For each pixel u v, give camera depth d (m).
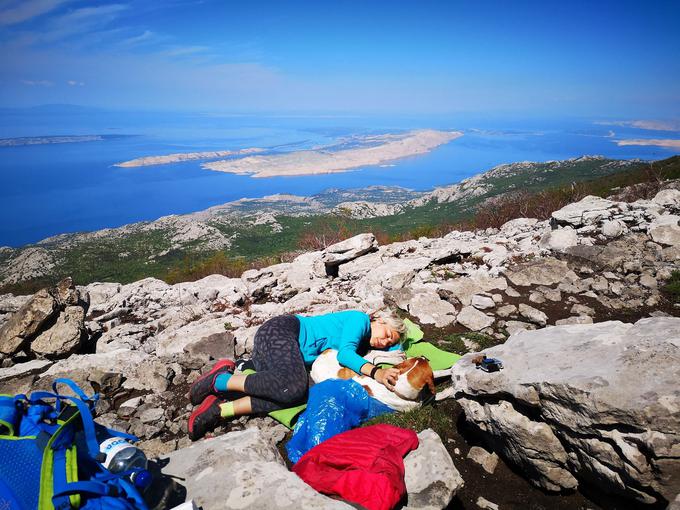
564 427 3.17
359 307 6.70
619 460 2.87
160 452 4.04
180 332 6.29
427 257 8.45
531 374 3.44
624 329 3.70
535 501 3.39
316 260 9.96
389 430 3.52
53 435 2.16
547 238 8.02
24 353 6.55
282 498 2.69
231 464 3.04
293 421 4.20
